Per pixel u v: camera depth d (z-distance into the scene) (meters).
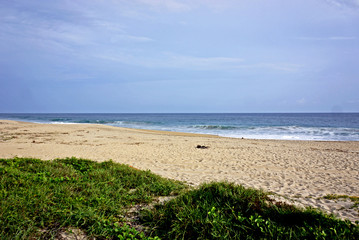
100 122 56.22
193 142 18.19
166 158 11.57
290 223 3.68
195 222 3.57
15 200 3.59
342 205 5.18
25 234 3.01
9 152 12.10
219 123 52.47
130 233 3.43
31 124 32.38
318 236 3.12
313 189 6.73
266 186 7.00
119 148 14.48
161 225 3.72
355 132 30.22
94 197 4.26
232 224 3.57
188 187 5.96
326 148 15.87
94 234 3.34
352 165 10.45
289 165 10.34
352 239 3.13
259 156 12.41
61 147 14.31
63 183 4.74
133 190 5.22
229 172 8.95
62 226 3.37
